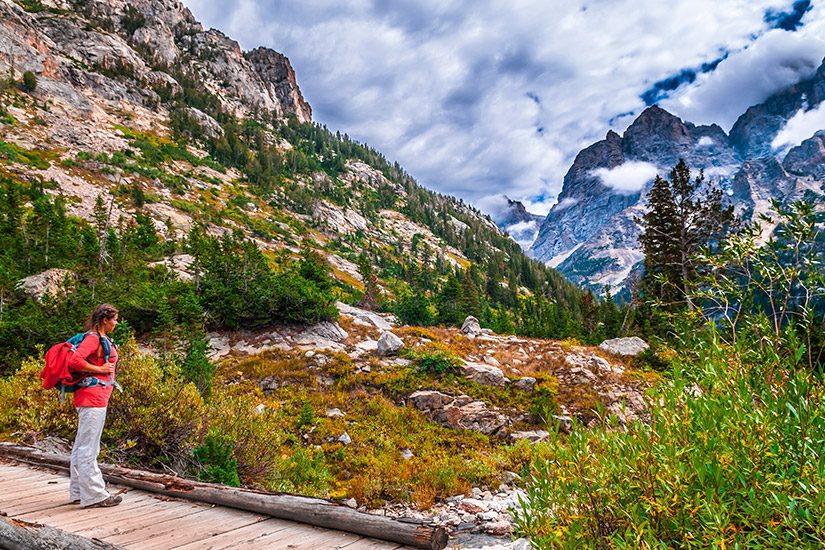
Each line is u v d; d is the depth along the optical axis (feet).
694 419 9.53
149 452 32.42
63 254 179.83
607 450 10.17
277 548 14.29
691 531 8.04
